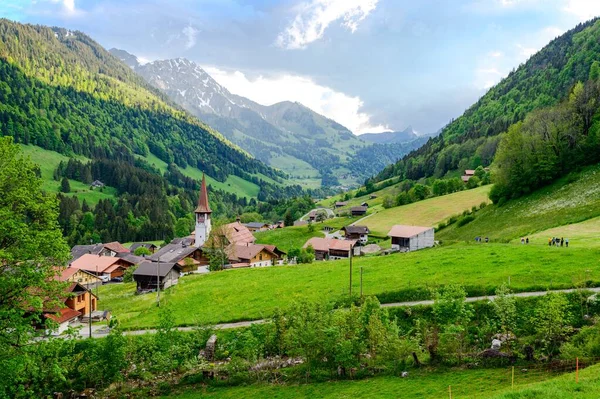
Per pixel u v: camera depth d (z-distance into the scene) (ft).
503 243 307.78
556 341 155.33
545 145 416.87
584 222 314.55
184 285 331.16
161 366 176.04
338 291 244.83
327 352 163.12
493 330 178.60
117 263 470.80
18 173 126.62
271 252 481.46
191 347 197.57
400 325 200.95
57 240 127.65
